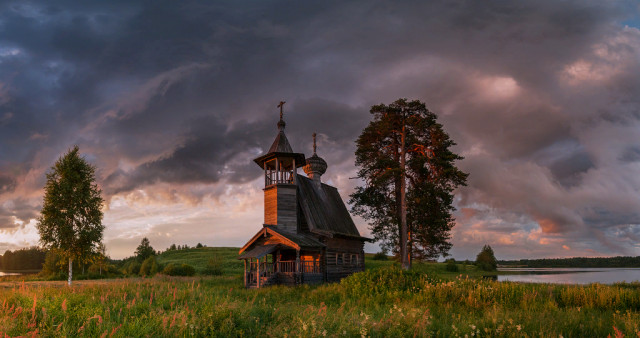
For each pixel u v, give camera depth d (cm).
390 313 1284
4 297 1289
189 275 5056
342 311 1337
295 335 927
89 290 1828
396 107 4134
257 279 3166
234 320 1070
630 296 1648
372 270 2292
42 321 941
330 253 3928
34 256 16262
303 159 4131
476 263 9825
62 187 3216
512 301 1623
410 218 4003
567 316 1244
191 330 945
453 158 3869
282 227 3756
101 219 3350
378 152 4141
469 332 1016
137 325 955
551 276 7025
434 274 2228
